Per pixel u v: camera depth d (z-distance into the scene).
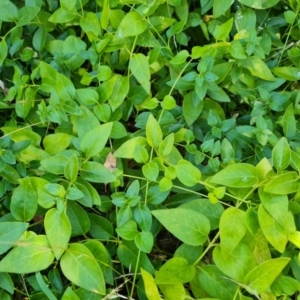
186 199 0.37
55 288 0.35
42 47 0.43
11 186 0.37
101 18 0.39
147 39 0.40
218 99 0.39
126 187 0.39
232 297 0.33
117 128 0.37
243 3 0.40
